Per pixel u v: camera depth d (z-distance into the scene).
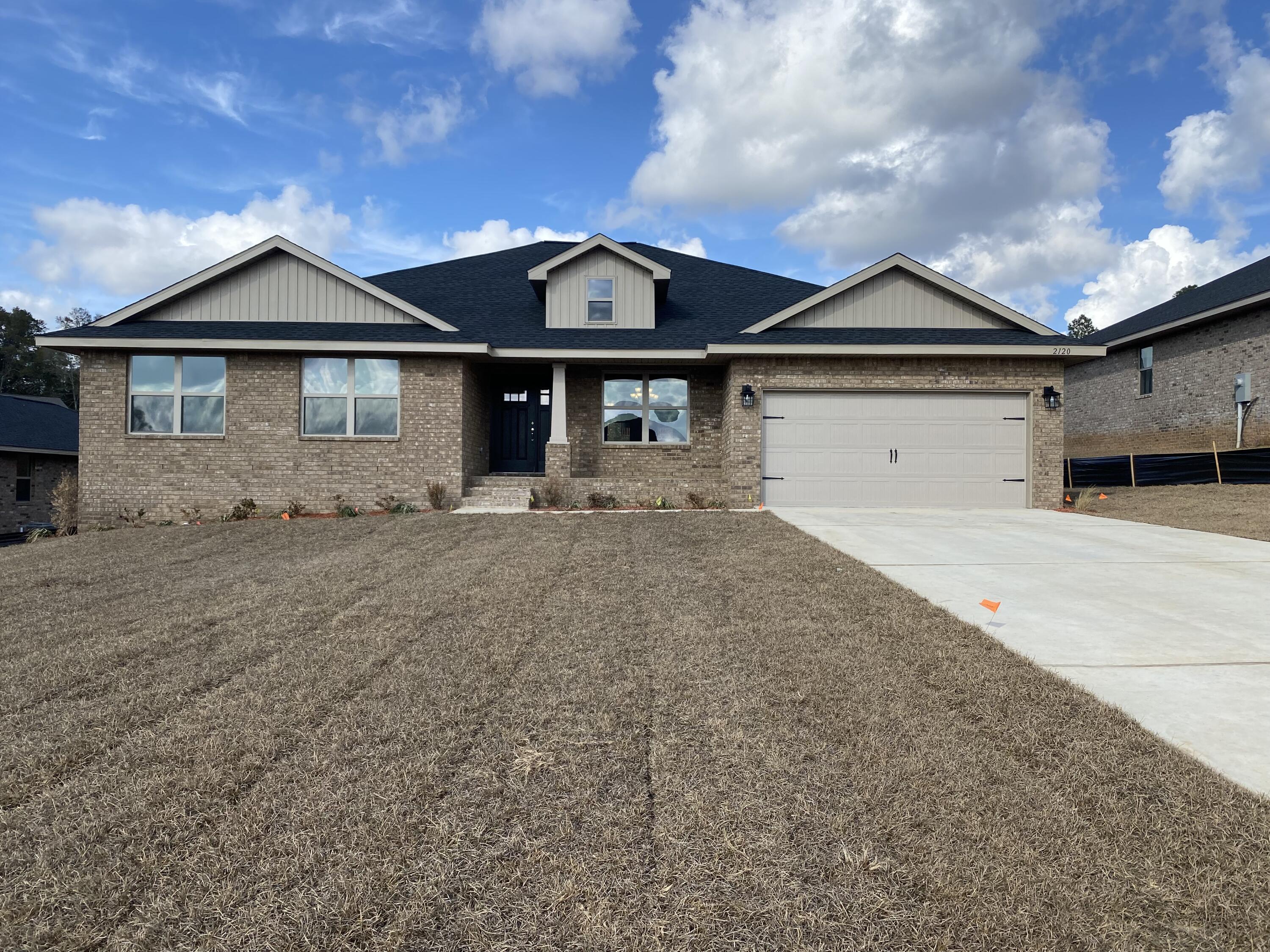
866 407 13.48
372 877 2.41
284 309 13.76
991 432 13.44
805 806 2.80
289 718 3.64
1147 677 4.26
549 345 13.65
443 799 2.89
